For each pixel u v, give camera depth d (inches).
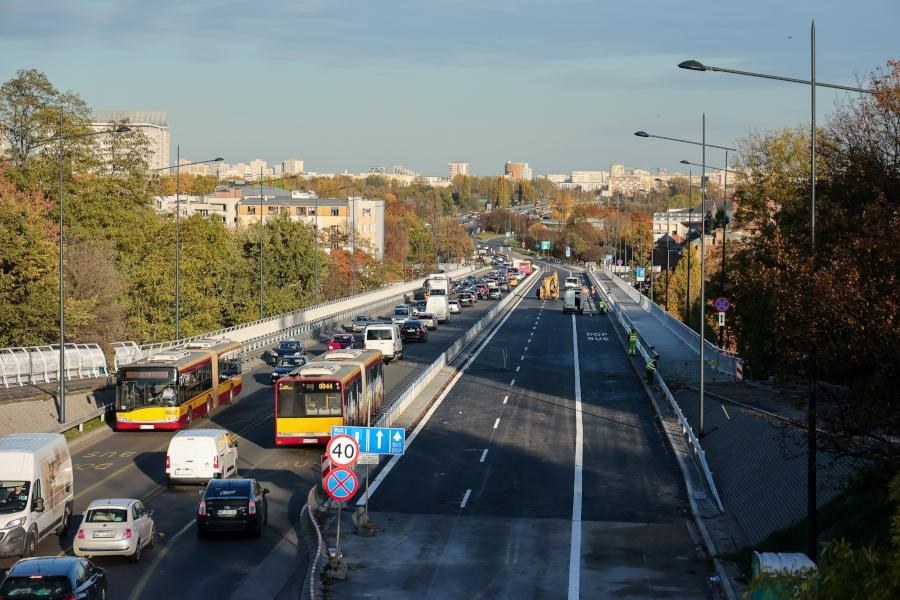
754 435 1620.3
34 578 863.1
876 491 1015.6
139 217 3713.1
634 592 1039.0
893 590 535.2
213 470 1438.2
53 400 2085.4
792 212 2313.0
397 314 4148.6
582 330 3914.9
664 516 1347.2
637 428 1963.6
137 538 1117.1
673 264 6230.3
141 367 1882.4
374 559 1147.3
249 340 3316.9
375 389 2036.2
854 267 992.2
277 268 4672.7
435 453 1731.1
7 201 2628.0
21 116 3518.7
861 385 979.9
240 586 1034.7
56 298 2576.3
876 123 1945.1
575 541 1226.6
